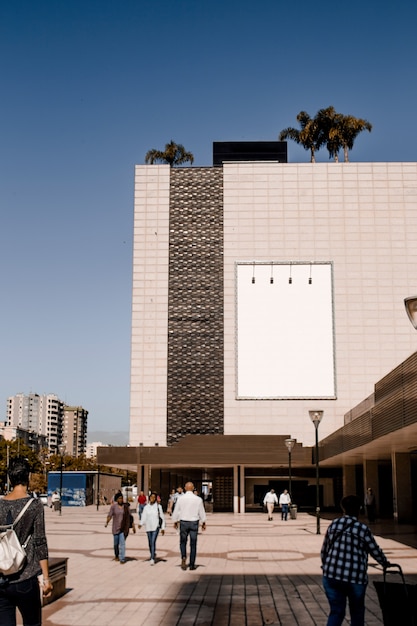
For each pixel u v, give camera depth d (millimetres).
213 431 58250
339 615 7668
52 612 11336
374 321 59438
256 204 61344
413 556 20109
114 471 154875
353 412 48781
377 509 43719
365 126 68438
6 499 6988
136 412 58906
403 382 23844
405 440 29250
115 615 11086
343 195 61344
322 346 59000
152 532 18344
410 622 7441
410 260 60344
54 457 137250
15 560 6523
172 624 10422
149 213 61594
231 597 12922
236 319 59500
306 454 51281
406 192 61312
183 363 59312
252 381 58656
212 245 60906
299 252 60531
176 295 60344
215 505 55406
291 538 27641
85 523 39875
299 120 70312
